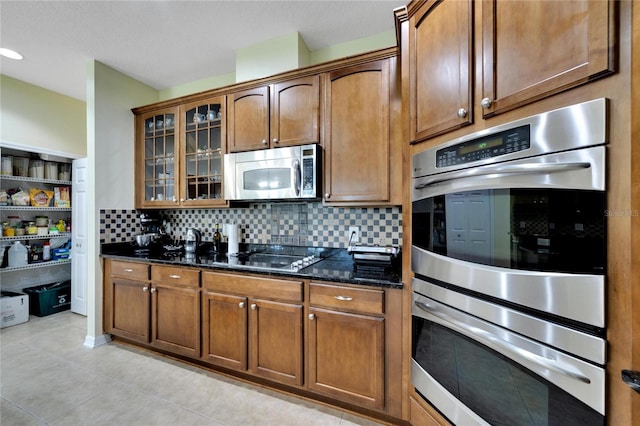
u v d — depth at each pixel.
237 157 2.19
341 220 2.28
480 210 1.02
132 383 1.92
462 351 1.11
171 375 2.02
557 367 0.80
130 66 2.64
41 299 3.16
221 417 1.62
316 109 1.97
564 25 0.80
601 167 0.72
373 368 1.53
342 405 1.70
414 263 1.37
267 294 1.80
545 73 0.84
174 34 2.19
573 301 0.78
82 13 1.95
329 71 1.94
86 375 2.01
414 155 1.36
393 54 1.76
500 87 0.96
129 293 2.38
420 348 1.34
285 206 2.47
